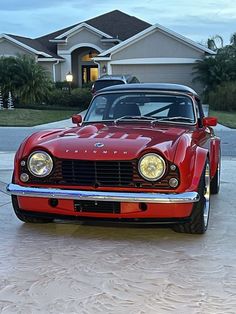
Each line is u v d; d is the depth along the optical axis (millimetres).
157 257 4285
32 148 4762
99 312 3232
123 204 4531
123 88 6160
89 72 36125
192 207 4633
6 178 7945
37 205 4770
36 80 26000
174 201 4418
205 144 5488
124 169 4539
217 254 4363
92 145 4715
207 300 3412
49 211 4766
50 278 3803
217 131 16688
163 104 5898
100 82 21312
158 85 6203
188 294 3514
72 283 3709
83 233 5000
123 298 3449
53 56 34250
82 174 4625
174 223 4609
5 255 4316
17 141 13883
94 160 4559
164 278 3809
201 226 4836
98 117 6023
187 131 5328
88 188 4605
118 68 30906
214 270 3973
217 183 6926
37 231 5062
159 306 3320
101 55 30594
